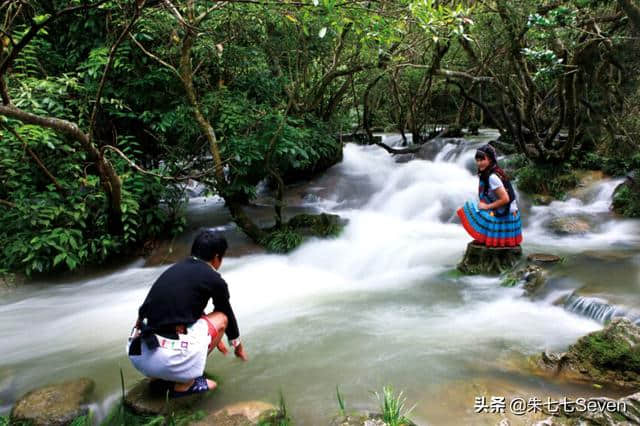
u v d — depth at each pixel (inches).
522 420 114.2
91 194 249.3
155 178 274.4
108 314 199.6
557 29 306.5
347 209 371.6
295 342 163.2
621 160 330.3
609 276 190.4
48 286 235.1
